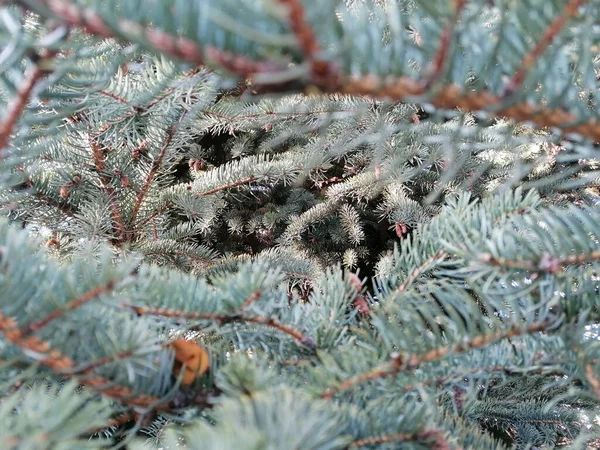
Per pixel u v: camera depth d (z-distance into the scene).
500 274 0.44
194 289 0.48
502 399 0.80
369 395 0.46
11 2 0.36
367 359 0.44
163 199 1.20
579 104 0.38
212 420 0.44
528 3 0.34
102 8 0.32
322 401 0.39
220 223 1.64
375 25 0.35
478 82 0.35
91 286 0.38
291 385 0.45
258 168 1.24
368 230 1.68
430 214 1.38
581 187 1.25
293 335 0.50
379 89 0.34
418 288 0.57
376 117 0.62
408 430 0.42
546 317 0.44
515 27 0.36
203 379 0.45
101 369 0.42
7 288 0.39
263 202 1.70
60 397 0.34
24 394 0.43
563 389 0.80
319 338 0.51
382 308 0.52
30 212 1.02
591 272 0.45
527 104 0.37
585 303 0.45
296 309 0.53
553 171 1.17
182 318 0.47
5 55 0.36
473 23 0.37
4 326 0.37
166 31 0.32
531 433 0.79
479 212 0.55
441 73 0.34
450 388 0.48
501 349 0.47
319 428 0.35
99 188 1.09
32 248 0.42
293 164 1.24
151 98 0.71
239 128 1.18
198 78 0.59
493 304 0.46
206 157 1.73
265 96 0.36
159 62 0.66
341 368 0.46
